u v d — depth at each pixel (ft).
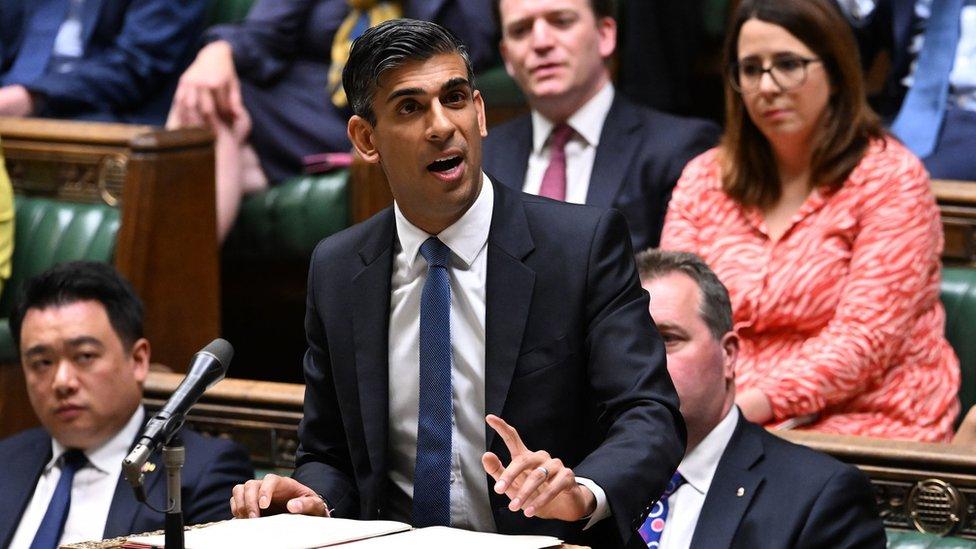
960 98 36.09
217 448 28.19
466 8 41.39
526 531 18.45
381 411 19.02
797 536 22.80
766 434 24.34
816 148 29.94
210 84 40.78
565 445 18.60
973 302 32.01
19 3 45.93
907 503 24.89
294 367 42.96
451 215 18.60
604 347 18.33
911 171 29.73
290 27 42.55
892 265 29.17
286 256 41.60
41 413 28.60
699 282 24.09
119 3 45.65
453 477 18.74
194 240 36.94
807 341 29.58
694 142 34.42
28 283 28.99
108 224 37.76
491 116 41.47
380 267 19.26
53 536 27.84
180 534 15.44
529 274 18.66
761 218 30.55
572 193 34.60
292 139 41.98
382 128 17.98
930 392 29.66
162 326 36.17
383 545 15.57
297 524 16.72
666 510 23.94
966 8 36.27
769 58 29.73
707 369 23.73
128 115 45.19
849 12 36.99
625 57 41.42
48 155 38.83
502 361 18.48
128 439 28.89
